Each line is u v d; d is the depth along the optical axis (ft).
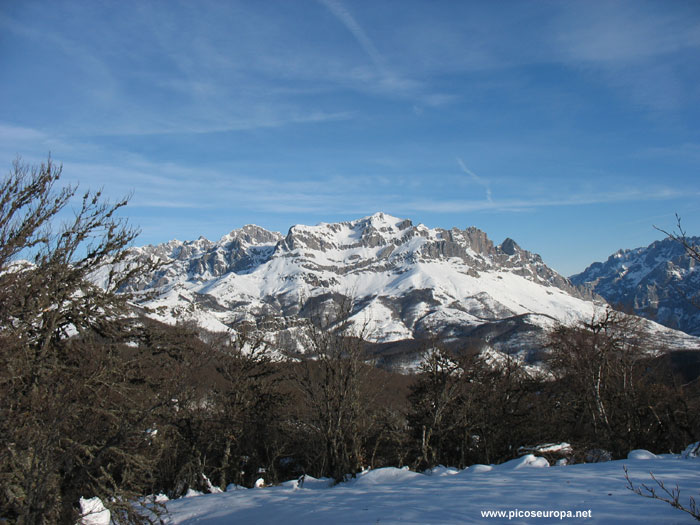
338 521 33.19
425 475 51.98
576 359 91.40
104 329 55.83
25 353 40.93
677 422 81.56
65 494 39.93
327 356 72.33
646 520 25.77
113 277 55.77
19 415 33.91
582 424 101.60
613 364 95.45
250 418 94.84
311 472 92.43
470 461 97.71
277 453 95.91
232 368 94.32
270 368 97.04
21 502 33.91
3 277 42.73
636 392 92.58
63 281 49.93
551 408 100.73
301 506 41.19
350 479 60.90
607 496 31.35
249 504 47.93
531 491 34.71
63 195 49.44
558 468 45.37
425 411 89.04
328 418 69.97
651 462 44.47
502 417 95.91
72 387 38.60
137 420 42.57
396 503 36.04
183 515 48.75
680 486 32.63
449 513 30.86
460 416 87.76
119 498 41.06
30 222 45.39
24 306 44.52
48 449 34.65
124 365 53.57
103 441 43.24
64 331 53.21
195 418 74.79
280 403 98.94
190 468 77.92
